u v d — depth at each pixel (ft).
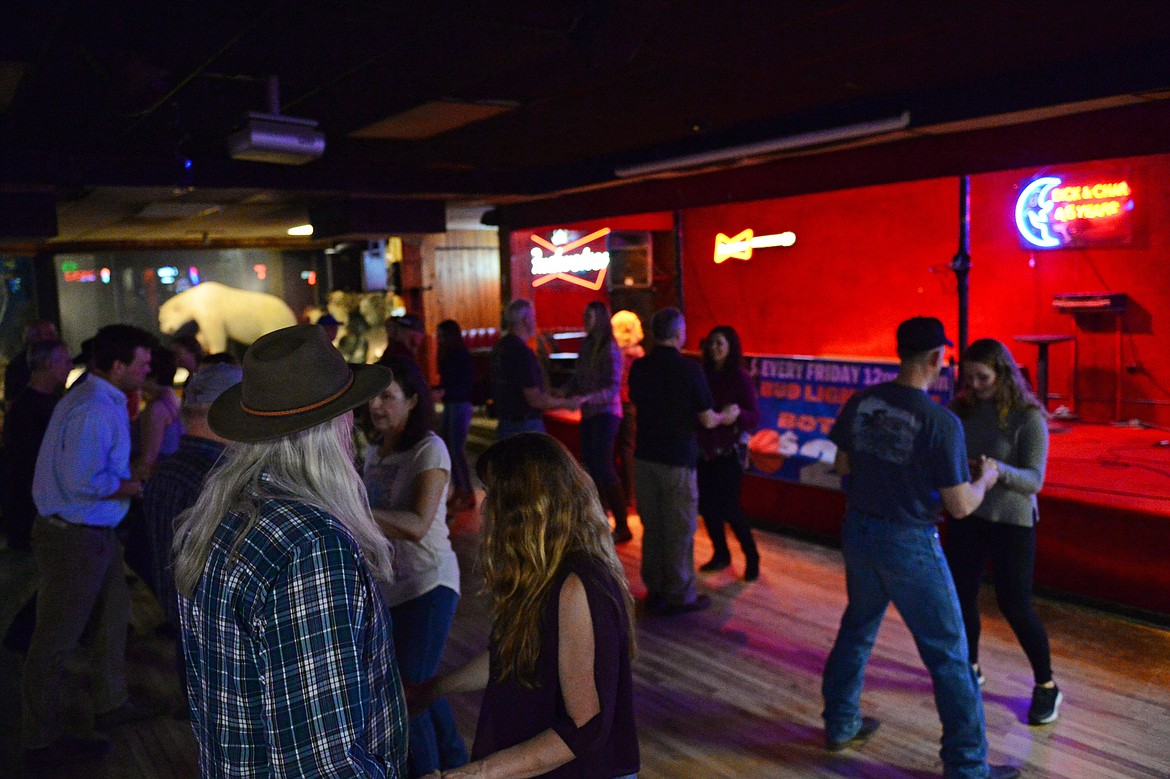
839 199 27.86
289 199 24.99
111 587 11.76
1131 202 22.27
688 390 14.38
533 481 5.38
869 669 12.81
